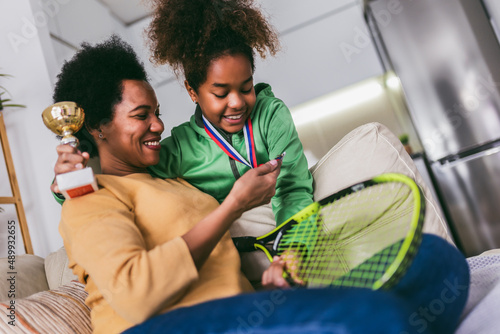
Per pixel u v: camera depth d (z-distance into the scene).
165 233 0.74
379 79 3.34
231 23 0.95
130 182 0.79
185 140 1.10
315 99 3.38
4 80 2.10
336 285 0.56
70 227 0.63
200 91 1.00
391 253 0.56
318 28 3.28
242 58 0.94
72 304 0.89
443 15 2.84
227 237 0.84
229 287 0.71
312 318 0.37
